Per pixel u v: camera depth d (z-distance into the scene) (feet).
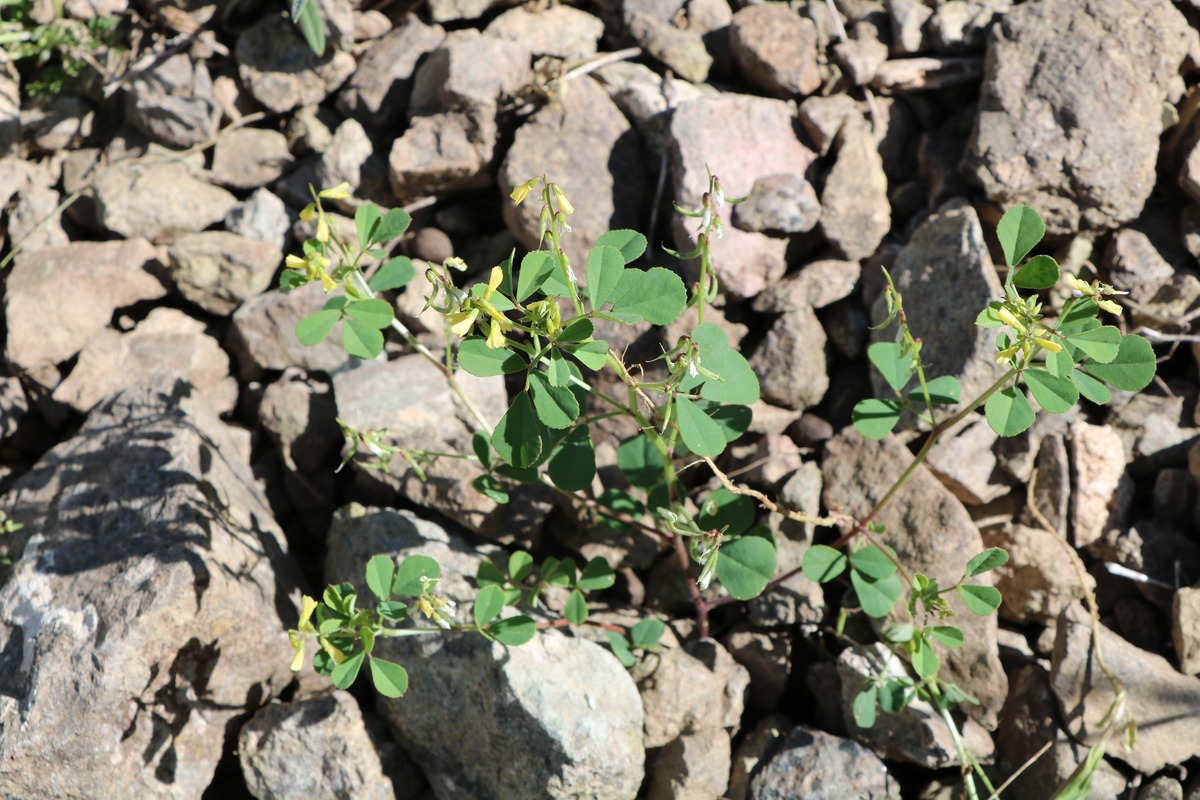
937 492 9.29
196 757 8.71
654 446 9.00
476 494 9.62
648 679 8.98
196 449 9.65
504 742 8.57
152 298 11.18
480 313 6.59
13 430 10.68
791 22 10.96
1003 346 7.35
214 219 11.41
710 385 7.34
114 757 8.32
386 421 9.89
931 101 11.03
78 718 8.22
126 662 8.35
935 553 9.14
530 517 9.69
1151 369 6.86
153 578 8.61
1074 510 9.28
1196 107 10.00
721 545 8.18
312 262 7.71
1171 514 9.23
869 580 8.45
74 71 11.94
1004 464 9.43
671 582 9.89
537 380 6.93
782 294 10.18
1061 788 8.20
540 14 11.55
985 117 10.03
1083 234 10.00
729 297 10.30
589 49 11.44
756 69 11.04
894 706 8.36
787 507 9.59
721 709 9.05
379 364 10.31
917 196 10.69
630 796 8.69
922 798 8.76
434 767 8.98
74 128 11.96
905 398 8.25
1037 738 8.59
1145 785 8.43
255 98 11.71
